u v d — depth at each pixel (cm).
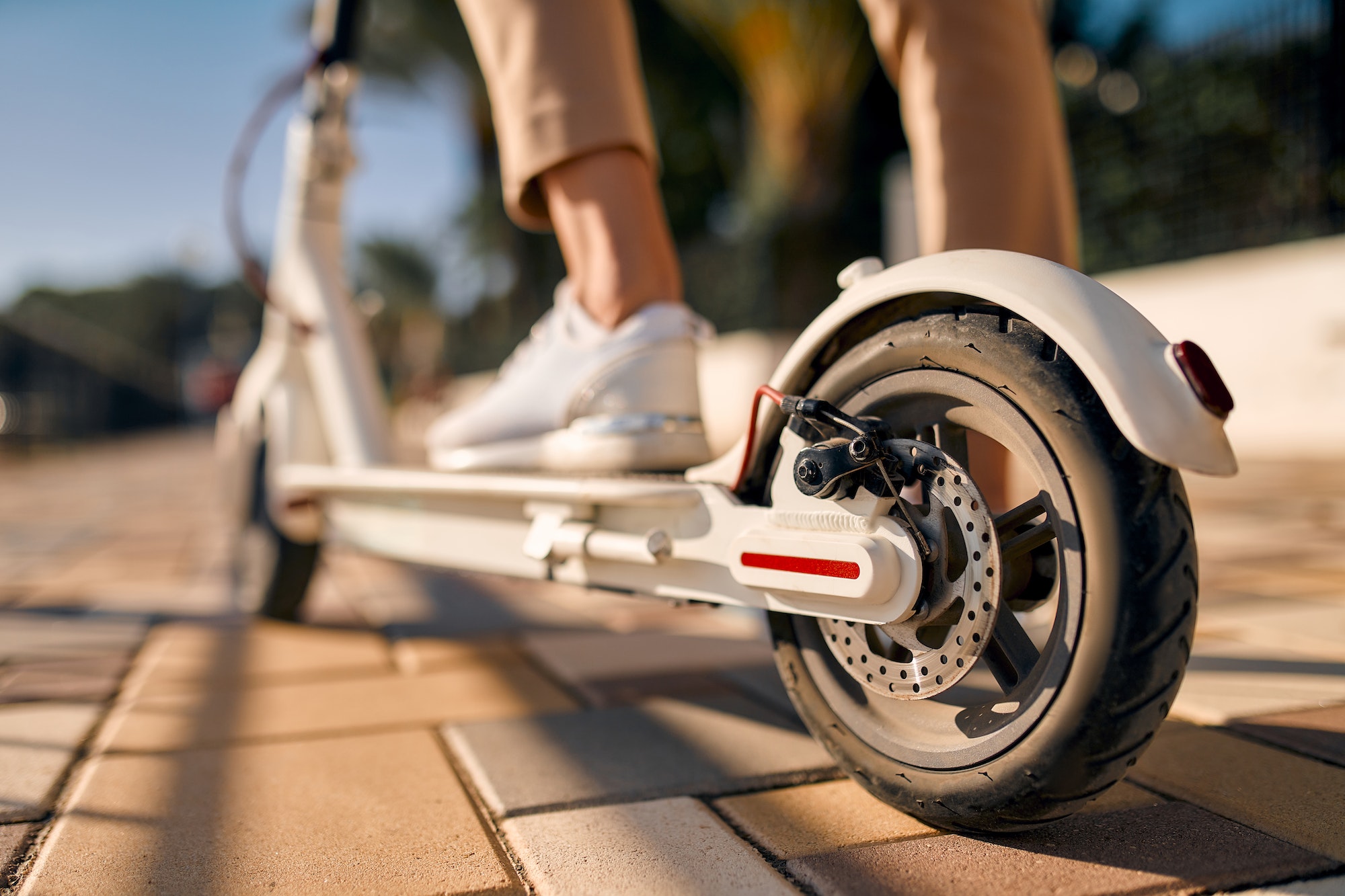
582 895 87
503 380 163
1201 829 98
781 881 89
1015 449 90
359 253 2780
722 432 1155
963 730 94
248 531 224
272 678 177
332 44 208
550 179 151
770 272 1111
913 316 100
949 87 148
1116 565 81
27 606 257
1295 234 686
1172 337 760
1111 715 81
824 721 107
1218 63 716
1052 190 160
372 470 171
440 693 166
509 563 146
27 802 115
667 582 121
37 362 3344
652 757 128
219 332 3575
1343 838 96
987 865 91
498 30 149
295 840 102
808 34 891
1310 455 645
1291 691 147
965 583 91
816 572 99
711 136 1454
